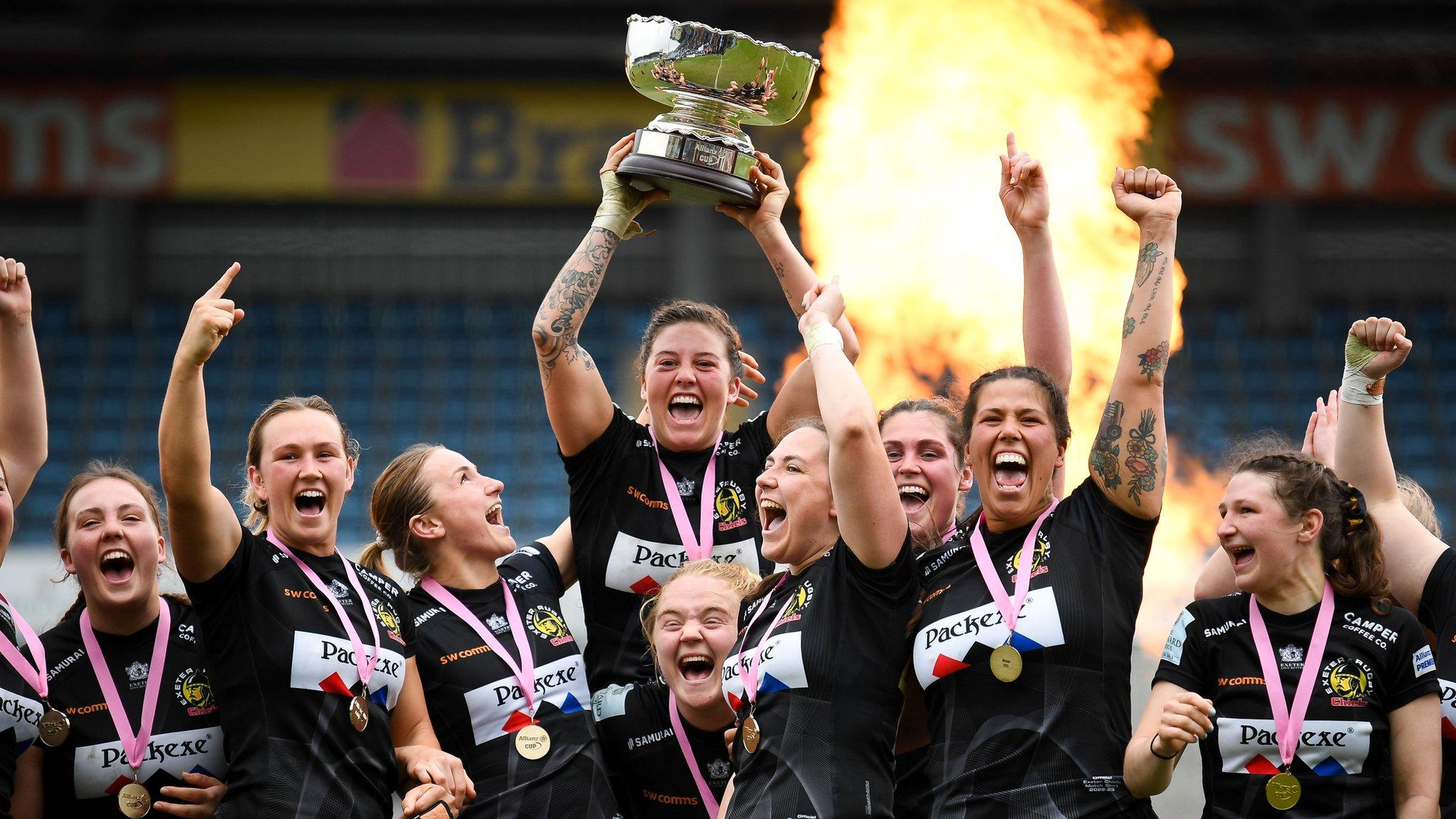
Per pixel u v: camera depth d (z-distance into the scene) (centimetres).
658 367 1151
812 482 935
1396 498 1044
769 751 869
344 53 4191
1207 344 4266
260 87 4219
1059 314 1053
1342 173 4159
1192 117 4184
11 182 4159
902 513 874
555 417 1131
